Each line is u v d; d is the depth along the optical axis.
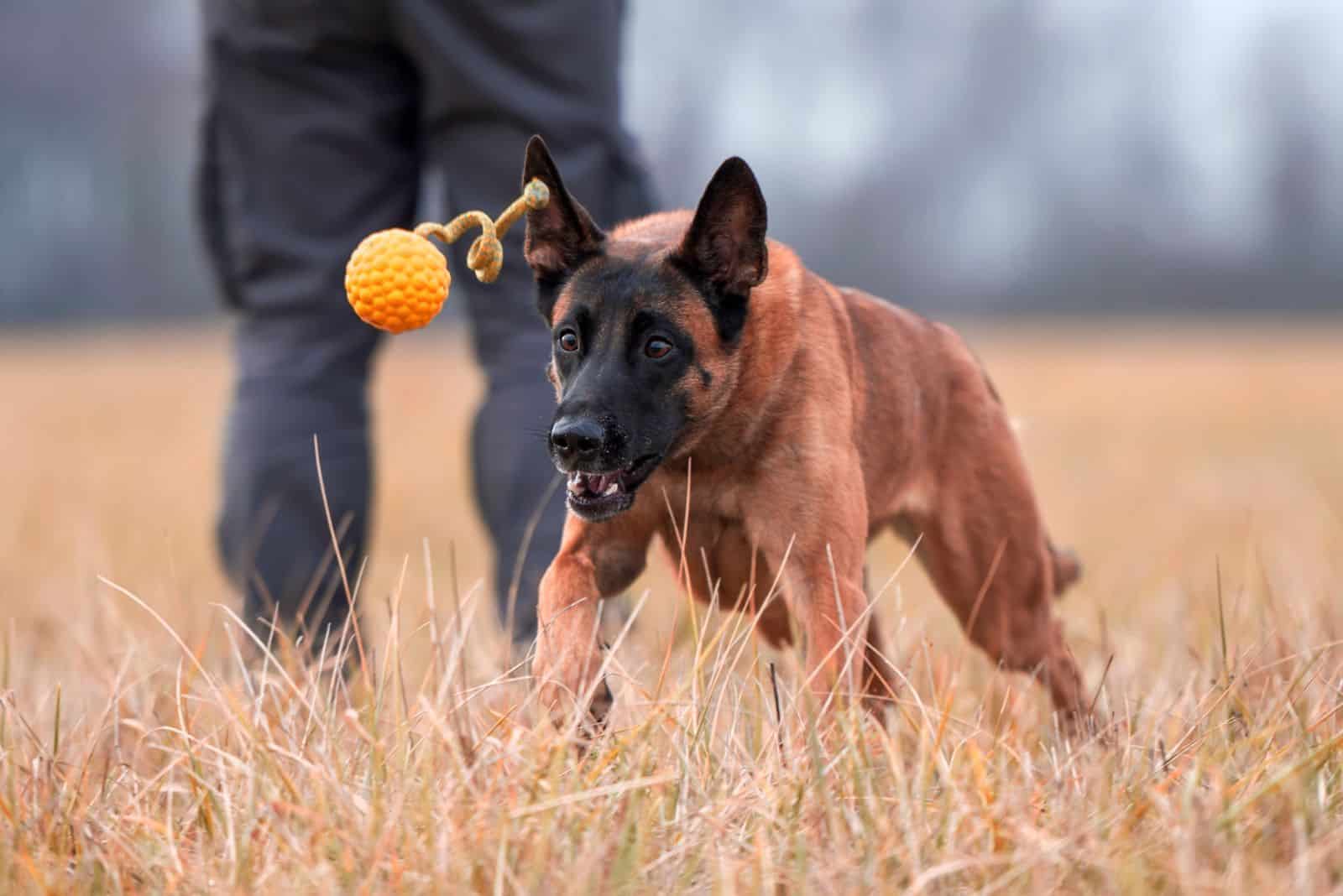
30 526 14.74
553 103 8.52
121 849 5.34
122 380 42.12
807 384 7.17
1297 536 14.80
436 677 6.93
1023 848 5.15
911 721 6.36
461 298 9.27
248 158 8.83
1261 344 67.44
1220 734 6.23
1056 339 73.06
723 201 7.03
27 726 6.21
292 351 8.78
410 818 5.40
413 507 18.06
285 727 6.22
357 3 8.48
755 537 7.30
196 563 13.50
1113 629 9.68
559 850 5.19
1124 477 21.44
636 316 7.09
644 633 9.21
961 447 8.61
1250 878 4.95
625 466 6.91
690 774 5.78
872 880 4.98
